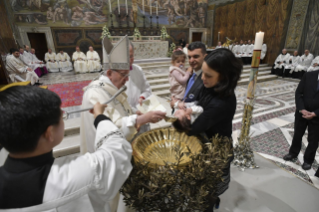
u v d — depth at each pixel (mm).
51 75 8758
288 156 2742
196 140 1142
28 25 9938
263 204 1917
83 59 9320
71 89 5840
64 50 11016
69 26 10789
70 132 3248
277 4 9703
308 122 2408
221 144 1085
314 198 1997
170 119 1060
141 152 1063
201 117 1060
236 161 2494
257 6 10672
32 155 586
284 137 3461
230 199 1971
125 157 743
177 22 13383
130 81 2096
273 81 8617
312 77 2283
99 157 672
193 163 925
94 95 1163
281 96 6164
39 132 546
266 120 4234
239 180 2260
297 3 8914
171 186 942
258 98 5984
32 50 8773
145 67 9031
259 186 2162
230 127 1260
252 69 2182
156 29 12812
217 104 1045
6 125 506
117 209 1420
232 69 993
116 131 783
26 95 527
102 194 694
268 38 10445
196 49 1559
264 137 3475
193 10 13625
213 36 14016
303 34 8930
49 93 586
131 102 2139
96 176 636
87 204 679
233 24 12312
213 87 1110
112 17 11578
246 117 2365
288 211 1841
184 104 1284
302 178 2385
